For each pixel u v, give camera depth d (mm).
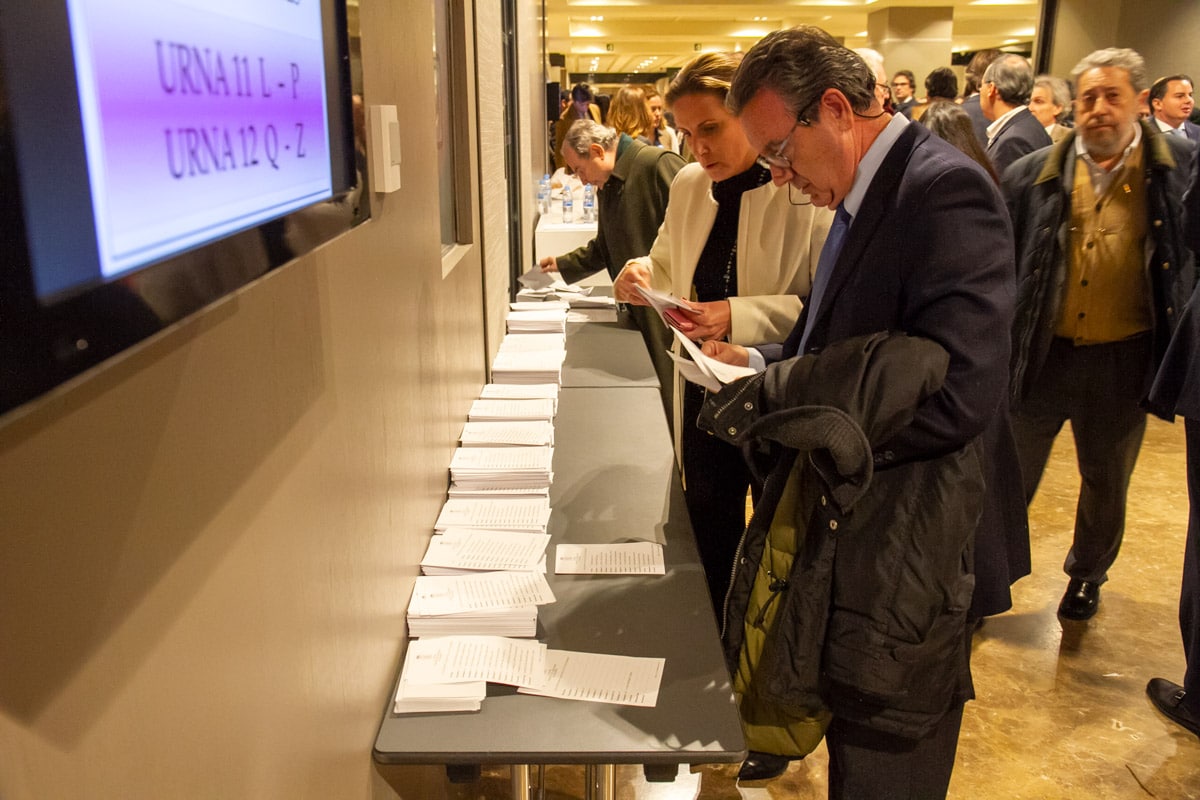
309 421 932
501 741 1185
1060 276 2637
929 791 1470
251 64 593
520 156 4297
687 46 23531
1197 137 5020
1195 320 2197
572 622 1468
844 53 1264
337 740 1027
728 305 1998
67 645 487
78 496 498
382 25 1277
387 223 1308
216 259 536
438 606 1421
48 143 364
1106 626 2873
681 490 2012
